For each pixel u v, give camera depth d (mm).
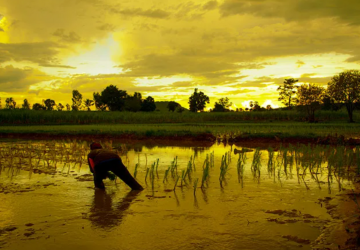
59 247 4219
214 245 4238
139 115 50906
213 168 10234
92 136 24672
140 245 4266
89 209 5883
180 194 6941
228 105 102625
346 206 5879
